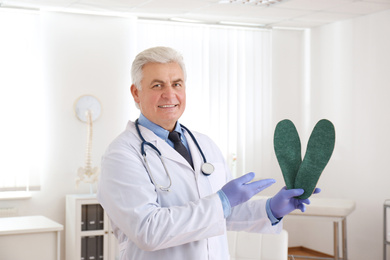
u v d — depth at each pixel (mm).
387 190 5355
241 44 6184
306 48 6512
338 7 5242
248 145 6195
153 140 1670
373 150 5520
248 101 6207
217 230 1475
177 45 5883
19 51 5266
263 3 5082
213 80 6004
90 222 5121
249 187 1496
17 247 3342
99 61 5605
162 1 4953
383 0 4902
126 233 1488
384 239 4871
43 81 5398
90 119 5512
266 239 3162
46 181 5418
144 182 1534
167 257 1575
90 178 5535
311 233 6430
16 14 5246
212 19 5824
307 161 1487
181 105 1661
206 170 1699
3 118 5207
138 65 1627
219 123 6027
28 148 5309
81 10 5395
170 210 1455
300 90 6570
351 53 5812
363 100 5652
